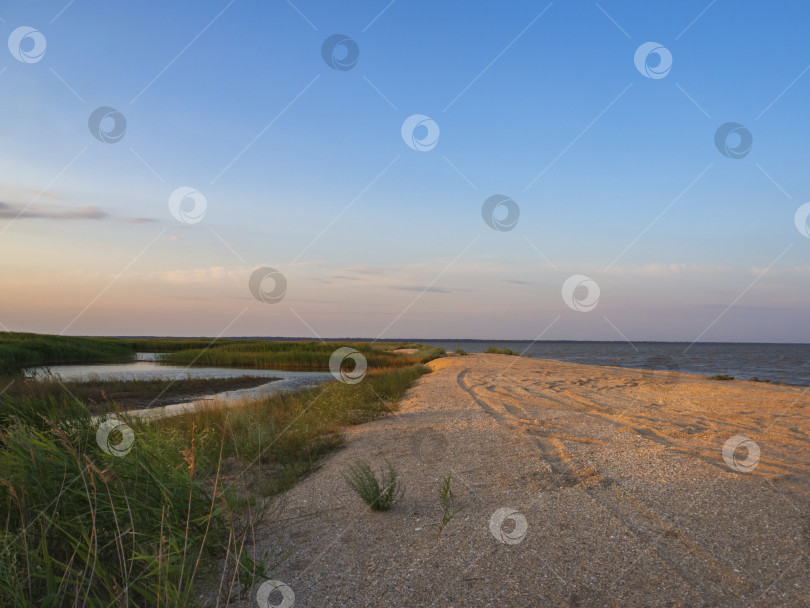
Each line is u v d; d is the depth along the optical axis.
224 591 3.13
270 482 5.61
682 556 3.40
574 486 4.92
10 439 3.65
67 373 25.78
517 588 3.04
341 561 3.53
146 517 3.38
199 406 13.63
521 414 9.66
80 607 2.79
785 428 8.02
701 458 5.93
